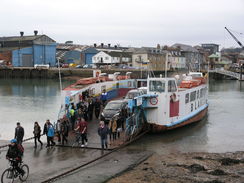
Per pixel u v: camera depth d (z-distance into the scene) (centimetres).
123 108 2278
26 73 10012
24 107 4131
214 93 5941
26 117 3412
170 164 1627
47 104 4406
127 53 11238
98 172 1432
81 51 12012
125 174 1441
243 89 6812
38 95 5481
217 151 1989
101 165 1541
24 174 1327
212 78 10106
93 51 11756
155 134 2373
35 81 8881
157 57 10538
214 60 13050
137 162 1616
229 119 3175
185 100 2625
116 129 2009
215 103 4478
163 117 2303
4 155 1714
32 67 10038
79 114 2169
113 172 1438
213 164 1658
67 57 12181
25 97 5197
